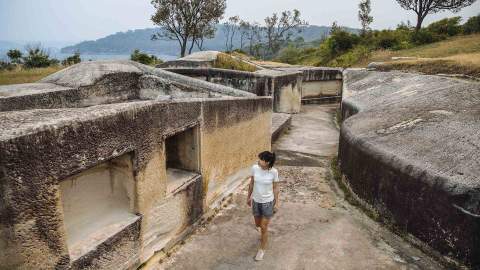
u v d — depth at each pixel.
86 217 3.34
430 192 4.22
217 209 5.32
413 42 25.38
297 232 4.82
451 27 26.53
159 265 3.98
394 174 4.79
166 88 7.31
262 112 6.81
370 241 4.62
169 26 28.08
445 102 6.93
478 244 3.79
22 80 8.98
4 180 2.22
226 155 5.49
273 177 4.14
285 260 4.20
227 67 15.80
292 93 14.95
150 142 3.58
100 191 3.49
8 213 2.29
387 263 4.17
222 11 28.09
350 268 4.08
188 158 4.70
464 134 5.13
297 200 5.86
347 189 6.16
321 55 31.62
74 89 5.89
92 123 2.84
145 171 3.56
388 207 4.95
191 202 4.55
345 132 6.82
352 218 5.25
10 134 2.27
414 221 4.50
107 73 6.64
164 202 3.97
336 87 18.39
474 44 18.98
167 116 3.81
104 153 3.00
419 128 5.79
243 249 4.39
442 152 4.73
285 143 10.02
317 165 8.01
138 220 3.54
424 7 31.23
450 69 10.98
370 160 5.35
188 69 13.07
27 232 2.43
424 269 4.06
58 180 2.60
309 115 15.00
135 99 7.45
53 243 2.65
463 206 3.87
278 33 57.16
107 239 3.18
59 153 2.58
